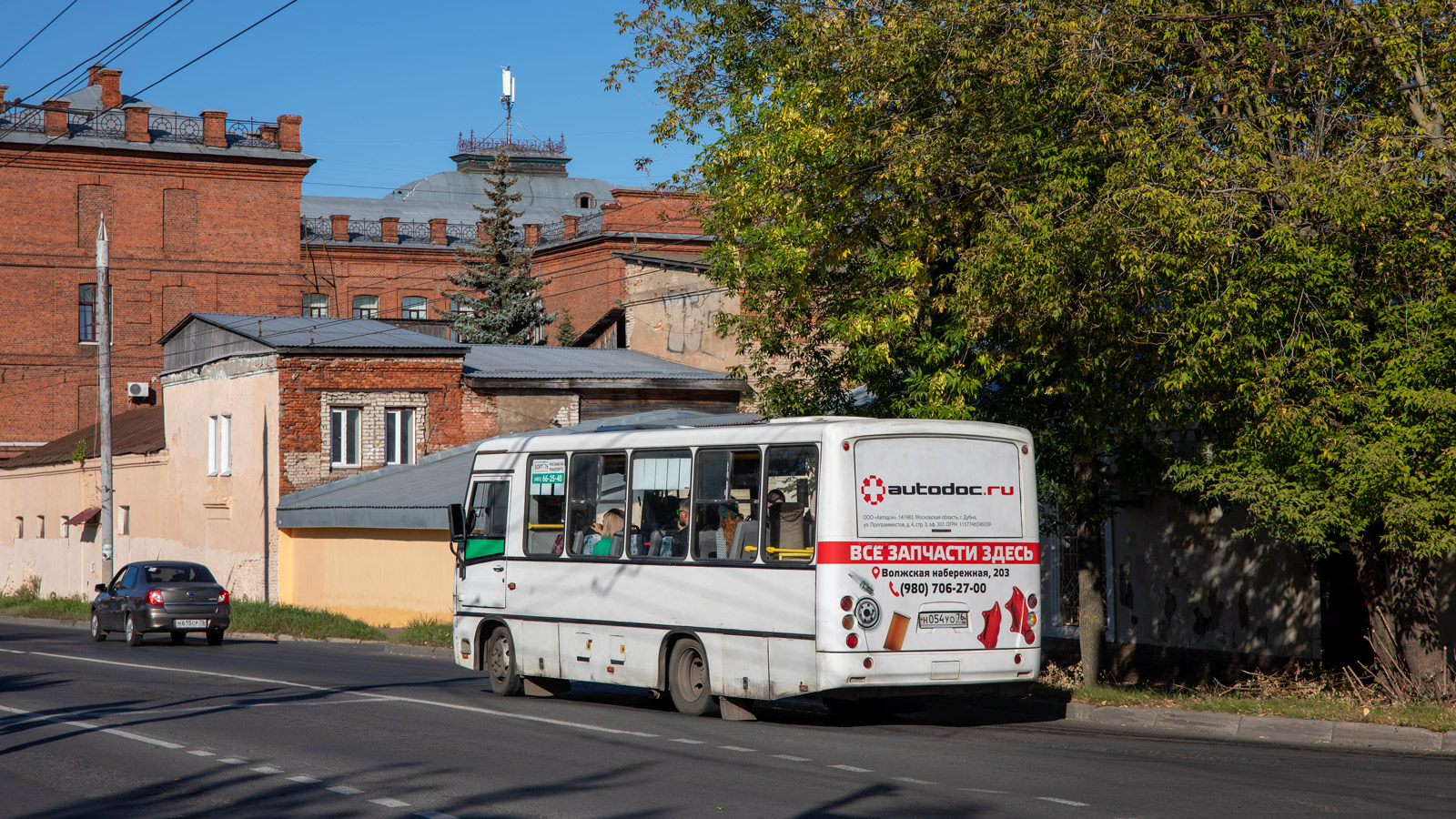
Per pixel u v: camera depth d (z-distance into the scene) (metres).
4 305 63.22
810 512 13.25
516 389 39.47
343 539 33.97
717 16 18.77
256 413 37.25
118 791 10.34
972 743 12.52
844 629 12.91
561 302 72.69
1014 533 13.89
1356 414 13.04
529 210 90.00
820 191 16.12
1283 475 13.59
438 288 79.44
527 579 16.64
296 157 68.25
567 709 15.43
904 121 15.38
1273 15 14.48
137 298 65.56
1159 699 14.84
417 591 31.19
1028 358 15.78
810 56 16.11
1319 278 12.67
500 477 17.27
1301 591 18.42
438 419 38.22
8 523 56.12
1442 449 12.64
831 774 10.64
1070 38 14.20
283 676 20.19
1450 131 13.33
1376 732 12.46
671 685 14.77
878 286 16.34
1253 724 13.22
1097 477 17.05
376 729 13.58
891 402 17.05
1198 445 16.16
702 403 42.41
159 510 43.72
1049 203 14.17
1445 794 9.71
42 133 64.25
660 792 9.91
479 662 17.41
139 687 18.23
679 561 14.59
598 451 15.90
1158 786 10.05
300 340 37.88
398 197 90.56
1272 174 13.04
